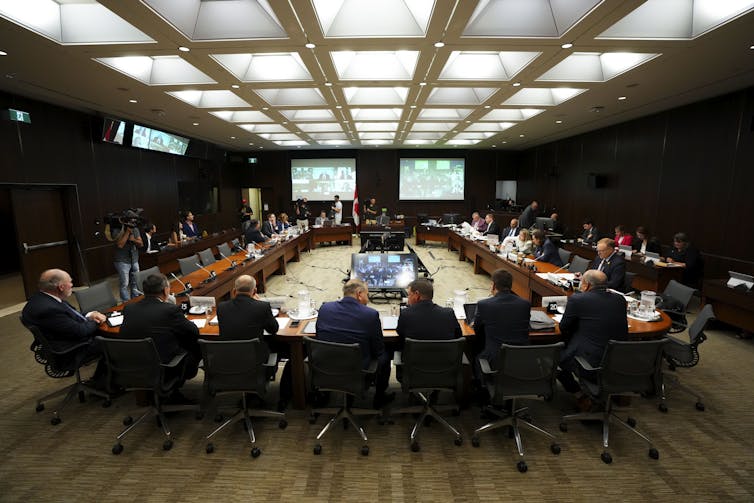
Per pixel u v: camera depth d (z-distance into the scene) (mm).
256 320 2727
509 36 3510
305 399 3203
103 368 3400
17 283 7648
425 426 2965
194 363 2977
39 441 2791
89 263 7242
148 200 9070
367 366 2674
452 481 2408
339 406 3119
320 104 6488
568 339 2990
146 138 8523
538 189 12805
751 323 4398
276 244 7672
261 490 2338
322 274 7973
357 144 12852
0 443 2770
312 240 11078
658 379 2566
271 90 6328
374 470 2502
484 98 6188
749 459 2584
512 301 2723
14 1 3127
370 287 4723
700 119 6383
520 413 3035
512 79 4859
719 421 2998
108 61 4340
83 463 2568
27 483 2393
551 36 3518
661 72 4668
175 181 10219
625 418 3031
